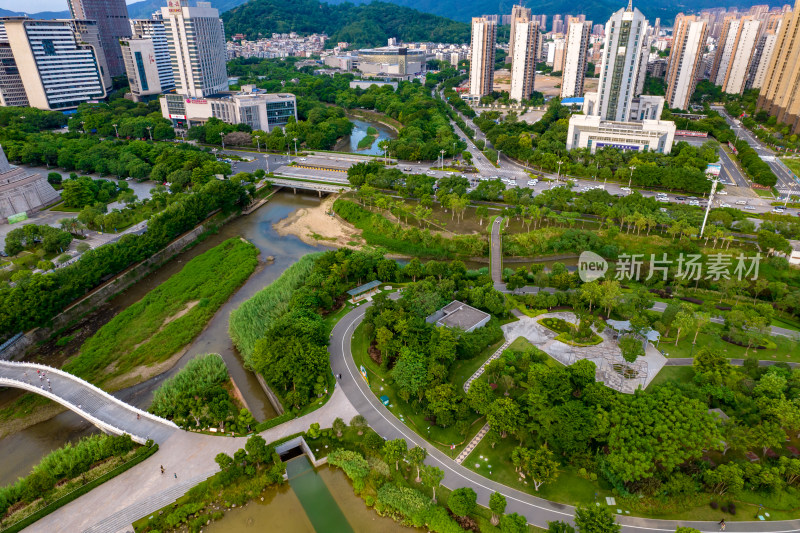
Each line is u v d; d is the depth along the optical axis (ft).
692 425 372.99
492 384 460.96
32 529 336.70
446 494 356.59
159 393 457.68
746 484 353.92
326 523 345.72
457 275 609.01
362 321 565.12
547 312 575.38
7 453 421.59
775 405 399.44
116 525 340.18
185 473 378.12
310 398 453.17
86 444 400.47
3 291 558.15
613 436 369.30
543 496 352.69
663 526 329.11
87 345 551.59
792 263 654.94
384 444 384.47
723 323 549.13
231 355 536.42
